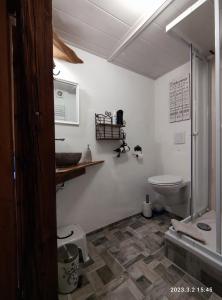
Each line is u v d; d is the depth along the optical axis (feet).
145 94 7.14
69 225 4.75
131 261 4.16
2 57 2.08
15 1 2.25
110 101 5.94
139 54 5.56
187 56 5.72
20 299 2.38
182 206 6.41
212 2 3.43
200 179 5.64
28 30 2.22
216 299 3.12
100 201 5.74
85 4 3.60
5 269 2.16
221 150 3.48
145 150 7.15
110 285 3.47
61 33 4.51
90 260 4.21
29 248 2.37
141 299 3.14
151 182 5.54
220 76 3.39
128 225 6.04
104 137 5.67
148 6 3.70
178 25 4.10
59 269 3.24
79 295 3.26
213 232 4.38
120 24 4.23
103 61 5.78
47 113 2.44
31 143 2.31
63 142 4.84
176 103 6.56
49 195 2.48
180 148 6.47
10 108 2.16
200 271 3.51
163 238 5.15
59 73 4.73
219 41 3.33
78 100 5.04
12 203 2.19
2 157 2.10
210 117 5.70
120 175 6.30
